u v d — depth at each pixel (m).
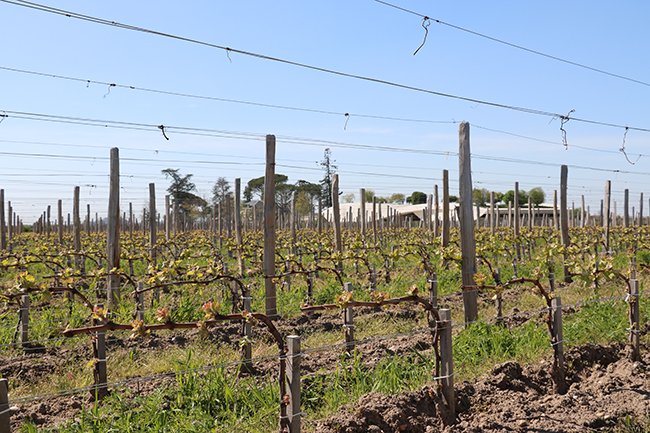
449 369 5.91
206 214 54.56
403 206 62.00
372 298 6.26
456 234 21.14
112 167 11.68
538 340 8.41
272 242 11.08
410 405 6.01
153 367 7.83
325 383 6.86
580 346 7.96
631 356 7.90
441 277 14.45
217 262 14.88
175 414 6.00
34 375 7.77
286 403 5.07
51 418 6.20
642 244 19.83
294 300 12.27
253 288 13.45
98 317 6.29
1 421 4.15
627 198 24.98
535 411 6.13
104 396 6.74
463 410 6.22
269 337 9.57
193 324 5.14
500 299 10.42
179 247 20.50
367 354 8.25
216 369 6.70
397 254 14.71
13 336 9.33
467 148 10.55
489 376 6.96
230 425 5.77
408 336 9.28
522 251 21.31
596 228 27.44
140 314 9.69
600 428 5.75
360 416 5.70
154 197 14.60
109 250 11.59
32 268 19.50
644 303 10.41
